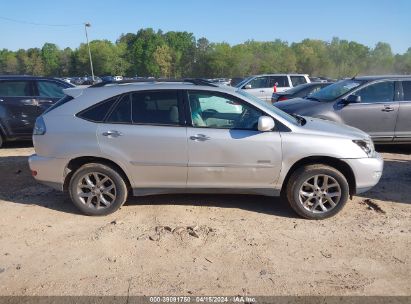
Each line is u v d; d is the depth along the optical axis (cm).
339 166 501
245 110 490
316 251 415
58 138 493
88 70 11669
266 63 10431
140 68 11806
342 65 10725
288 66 10481
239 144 478
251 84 1700
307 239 441
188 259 400
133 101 494
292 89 1339
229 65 10431
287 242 435
